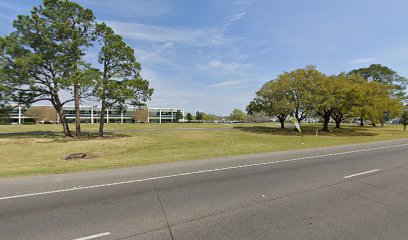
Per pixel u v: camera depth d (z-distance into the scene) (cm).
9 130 3628
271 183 739
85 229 435
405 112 4228
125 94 2367
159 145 2083
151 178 809
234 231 423
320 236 402
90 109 10325
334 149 1595
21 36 2186
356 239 392
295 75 3581
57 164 1135
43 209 534
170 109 12562
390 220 464
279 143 2084
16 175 869
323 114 4450
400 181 758
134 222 463
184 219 476
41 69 2336
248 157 1258
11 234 418
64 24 2281
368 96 3400
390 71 5666
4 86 2170
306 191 655
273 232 417
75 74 2150
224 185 718
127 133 3369
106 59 2545
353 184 725
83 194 639
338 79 3719
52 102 2592
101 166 1034
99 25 2481
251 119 12812
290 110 3562
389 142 2125
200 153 1421
